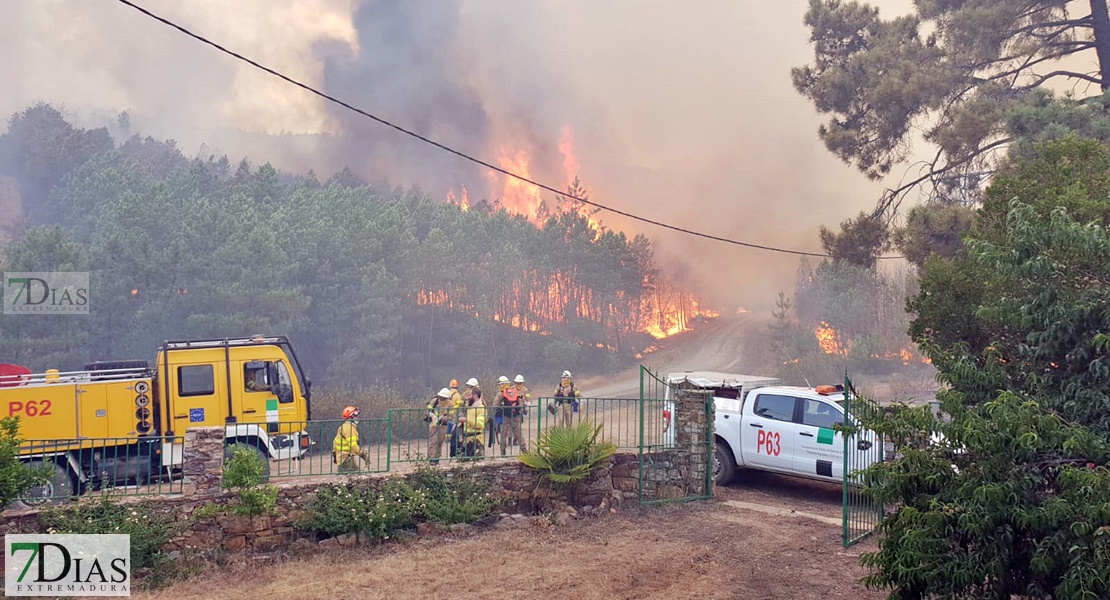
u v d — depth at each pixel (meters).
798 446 14.11
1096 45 25.53
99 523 9.77
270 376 15.26
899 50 28.03
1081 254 6.33
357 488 11.55
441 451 14.76
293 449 15.26
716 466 15.14
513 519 12.38
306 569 10.19
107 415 13.85
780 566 10.41
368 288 46.19
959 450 6.36
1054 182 7.85
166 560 9.94
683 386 14.74
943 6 27.83
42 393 13.43
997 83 25.77
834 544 11.40
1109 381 6.22
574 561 10.60
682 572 10.15
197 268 41.66
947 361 7.00
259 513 10.57
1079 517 5.43
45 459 10.32
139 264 40.50
